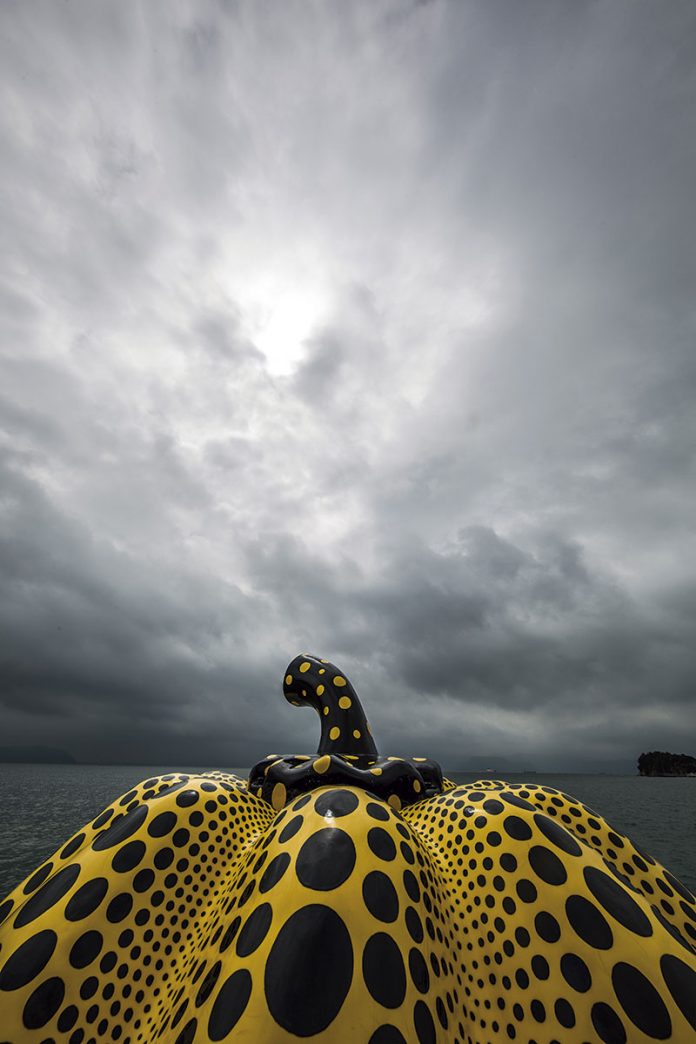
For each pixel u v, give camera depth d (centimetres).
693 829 2253
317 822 217
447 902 219
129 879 233
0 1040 181
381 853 202
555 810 285
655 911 210
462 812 265
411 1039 151
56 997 193
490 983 192
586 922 196
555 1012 177
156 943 217
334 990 155
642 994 174
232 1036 145
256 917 182
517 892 213
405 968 168
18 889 262
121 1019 195
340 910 177
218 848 257
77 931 211
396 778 305
